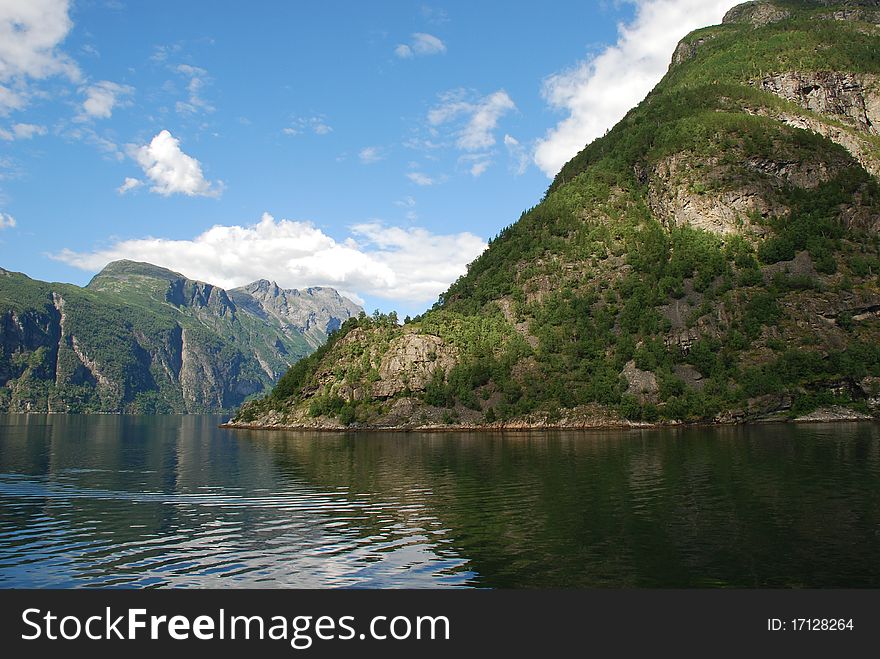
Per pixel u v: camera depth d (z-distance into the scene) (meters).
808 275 172.88
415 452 94.94
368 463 79.38
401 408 169.50
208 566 31.53
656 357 165.88
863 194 194.25
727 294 175.50
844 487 50.75
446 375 177.00
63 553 34.06
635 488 52.59
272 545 35.41
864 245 180.75
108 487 59.22
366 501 49.84
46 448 109.38
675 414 147.38
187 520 42.75
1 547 35.31
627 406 151.62
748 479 55.94
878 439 93.94
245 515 44.41
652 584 27.72
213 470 73.31
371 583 28.81
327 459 85.81
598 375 165.00
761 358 157.25
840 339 157.12
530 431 147.25
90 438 141.12
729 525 37.75
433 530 38.47
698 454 78.88
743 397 148.00
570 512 42.97
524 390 166.00
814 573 28.53
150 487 59.12
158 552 34.12
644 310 182.88
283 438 138.62
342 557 32.75
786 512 41.25
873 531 35.78
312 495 53.34
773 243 185.38
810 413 144.12
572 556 31.81
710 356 160.38
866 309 161.25
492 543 34.84
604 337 180.50
